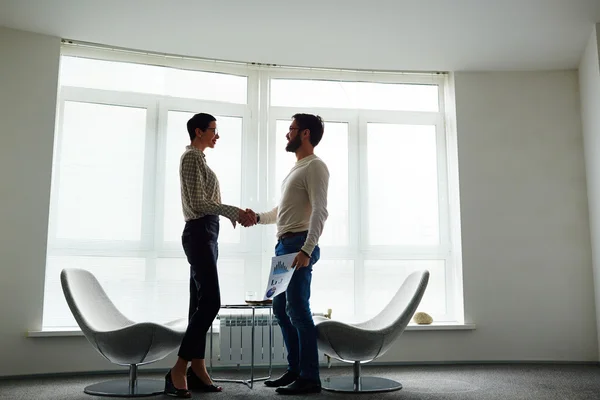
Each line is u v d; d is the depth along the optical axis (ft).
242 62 15.80
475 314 15.34
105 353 10.18
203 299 10.10
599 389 11.31
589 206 15.60
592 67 14.89
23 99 13.52
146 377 12.76
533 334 15.30
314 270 15.62
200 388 10.54
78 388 11.25
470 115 16.11
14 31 13.64
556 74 16.25
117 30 13.82
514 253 15.58
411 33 14.29
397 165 16.42
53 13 13.07
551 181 15.84
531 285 15.48
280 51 15.08
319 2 12.95
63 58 14.62
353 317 15.57
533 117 16.11
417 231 16.22
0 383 11.96
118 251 14.34
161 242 14.62
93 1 12.66
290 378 11.05
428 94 16.72
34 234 13.24
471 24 13.98
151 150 14.88
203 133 10.92
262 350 14.03
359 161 16.24
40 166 13.47
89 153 14.44
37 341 12.96
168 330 10.07
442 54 15.37
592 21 14.14
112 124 14.71
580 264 15.52
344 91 16.55
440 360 15.05
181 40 14.38
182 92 15.44
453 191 16.26
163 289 14.49
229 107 15.62
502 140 16.01
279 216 10.75
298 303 10.18
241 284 15.05
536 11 13.55
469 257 15.53
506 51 15.28
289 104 16.22
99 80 14.85
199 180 10.36
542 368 14.28
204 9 13.08
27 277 13.07
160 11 13.10
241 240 15.20
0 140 13.24
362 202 16.07
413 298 10.55
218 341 14.21
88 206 14.28
